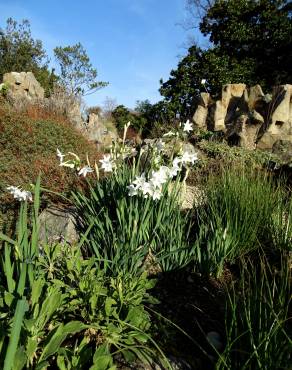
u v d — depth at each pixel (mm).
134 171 2982
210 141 9602
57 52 20875
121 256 2475
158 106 18453
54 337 1525
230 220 2916
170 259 2711
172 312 2256
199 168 6383
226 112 12203
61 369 1460
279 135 10023
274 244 3092
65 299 1889
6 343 1425
